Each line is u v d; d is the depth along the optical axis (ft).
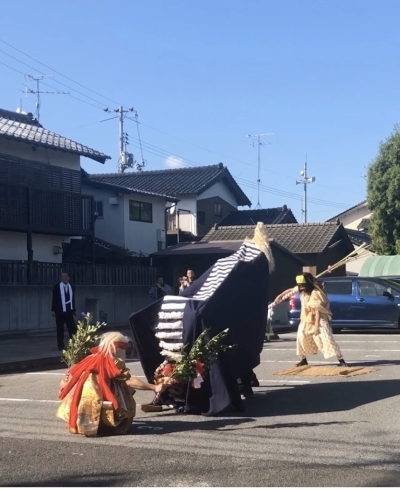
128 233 113.39
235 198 153.28
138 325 32.07
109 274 88.22
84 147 92.53
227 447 25.08
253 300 32.45
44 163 87.56
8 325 72.74
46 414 31.50
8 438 26.99
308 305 42.45
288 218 146.30
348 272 129.39
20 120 101.96
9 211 80.79
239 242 107.45
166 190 137.69
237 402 30.81
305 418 29.63
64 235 91.66
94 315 83.82
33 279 77.56
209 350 29.09
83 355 29.55
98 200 113.60
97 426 26.86
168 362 30.83
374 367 42.91
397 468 22.20
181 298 31.91
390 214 114.93
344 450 24.38
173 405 31.48
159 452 24.56
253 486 20.58
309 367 42.75
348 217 184.34
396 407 31.24
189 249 104.99
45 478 21.79
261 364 45.85
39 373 47.01
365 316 67.67
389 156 116.37
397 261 103.55
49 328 77.77
